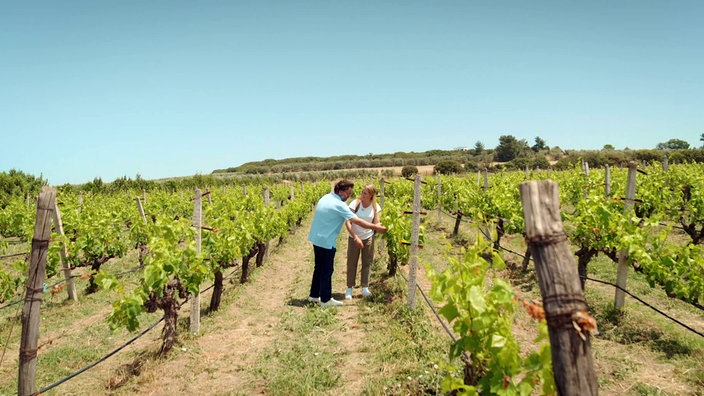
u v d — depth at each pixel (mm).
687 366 4688
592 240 6898
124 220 16516
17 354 5879
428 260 9812
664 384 4379
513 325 6039
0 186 24031
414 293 6148
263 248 10531
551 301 2021
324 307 6902
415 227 6117
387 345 5184
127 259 11820
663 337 5395
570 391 1980
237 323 6559
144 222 10047
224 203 16688
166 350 5328
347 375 4645
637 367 4766
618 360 4914
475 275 3092
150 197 22953
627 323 5871
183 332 6090
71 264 8578
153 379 4754
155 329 6508
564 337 1995
